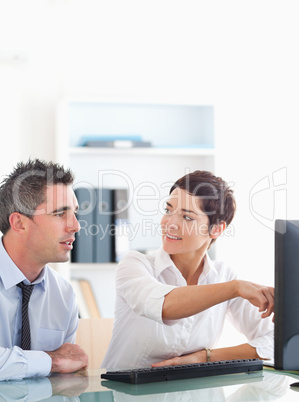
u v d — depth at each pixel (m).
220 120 3.72
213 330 1.94
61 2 3.79
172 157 3.80
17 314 1.73
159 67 3.91
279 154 3.80
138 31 3.89
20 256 1.70
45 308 1.81
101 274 3.62
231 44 4.00
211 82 3.96
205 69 3.97
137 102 3.63
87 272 3.60
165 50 3.92
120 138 3.58
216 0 3.97
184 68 3.94
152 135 3.84
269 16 3.93
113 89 3.84
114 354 1.91
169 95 3.92
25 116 3.72
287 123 3.81
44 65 3.76
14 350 1.49
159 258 1.88
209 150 3.71
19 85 3.72
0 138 3.69
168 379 1.38
